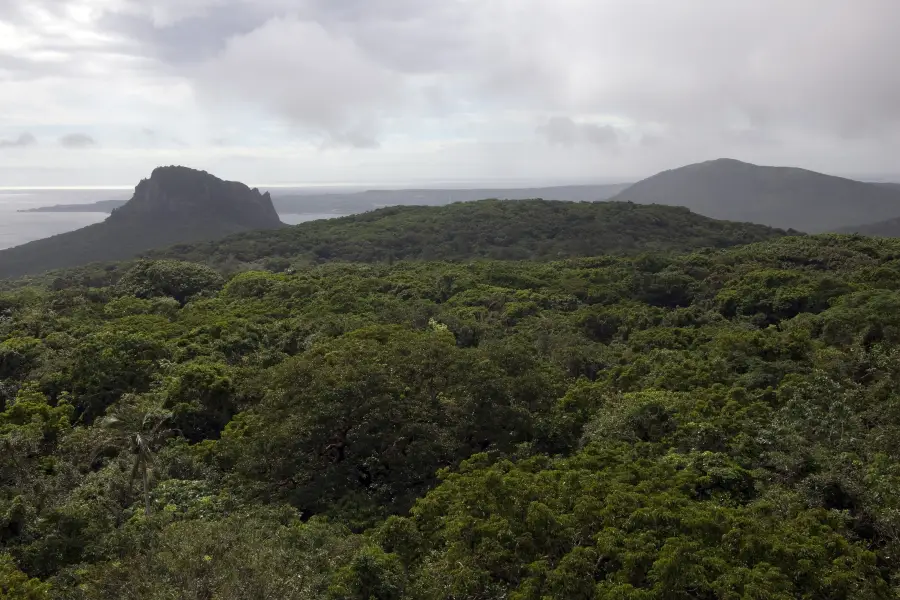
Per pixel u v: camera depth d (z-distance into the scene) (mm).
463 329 45812
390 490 22688
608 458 21406
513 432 25312
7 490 22469
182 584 13867
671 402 25594
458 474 21250
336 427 23922
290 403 25078
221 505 20953
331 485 22953
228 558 14594
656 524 16078
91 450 25906
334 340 33094
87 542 19391
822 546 15039
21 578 16719
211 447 26266
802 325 37500
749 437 22031
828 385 25156
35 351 39188
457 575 15086
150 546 16812
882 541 16500
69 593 15977
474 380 26172
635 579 14672
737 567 14188
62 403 32688
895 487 17281
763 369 29906
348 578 15281
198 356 37531
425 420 24562
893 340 32000
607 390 30453
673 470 20000
